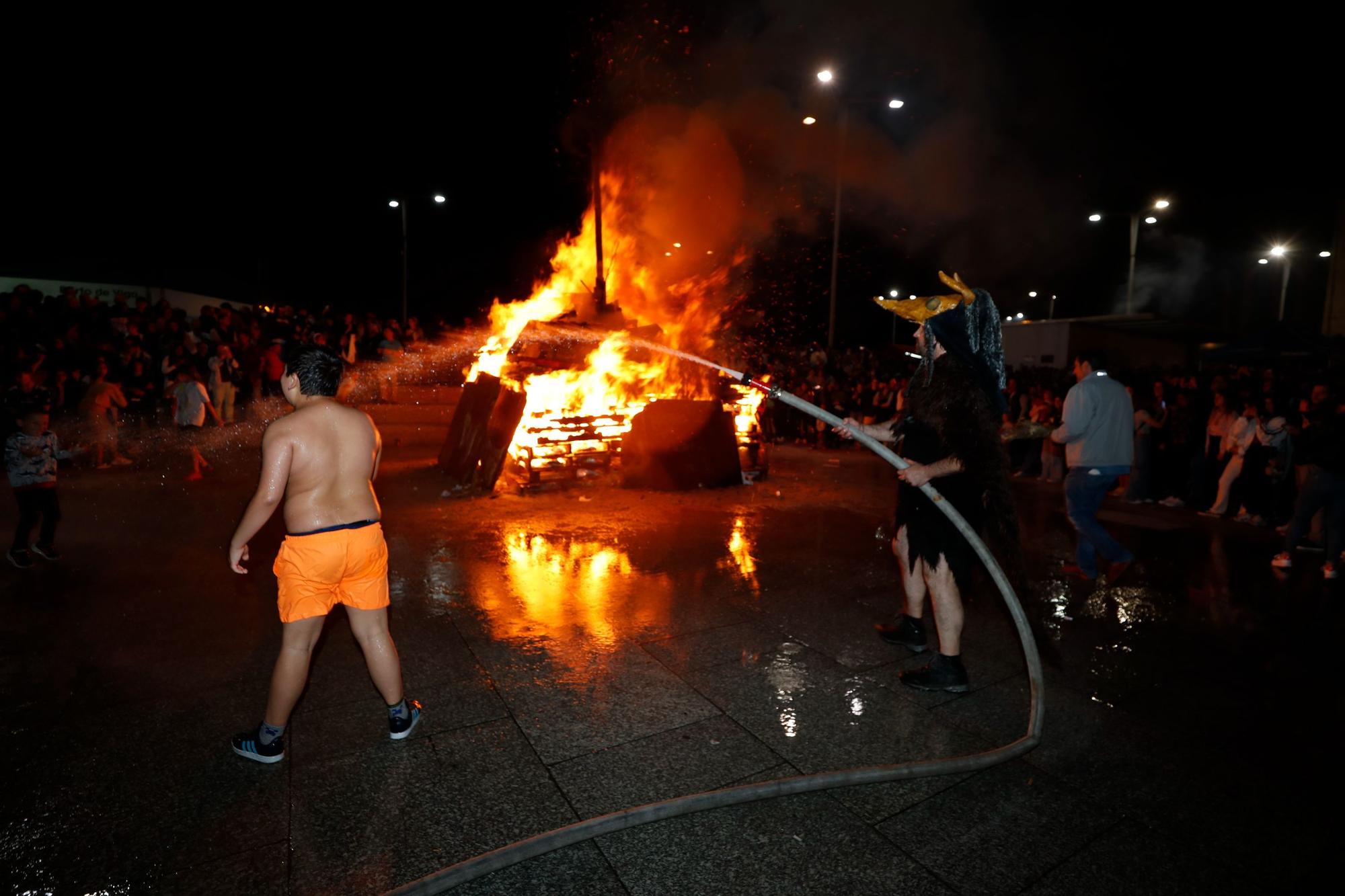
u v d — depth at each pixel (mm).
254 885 2236
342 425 2809
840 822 2570
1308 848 2479
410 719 3072
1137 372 14297
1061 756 3018
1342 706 3496
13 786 2713
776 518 7238
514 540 6273
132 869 2293
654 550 6020
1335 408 5773
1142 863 2391
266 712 3035
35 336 12438
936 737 3143
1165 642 4277
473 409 9180
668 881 2283
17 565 5398
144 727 3139
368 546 2832
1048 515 8008
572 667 3781
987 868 2359
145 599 4727
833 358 17062
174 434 12109
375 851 2396
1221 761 3000
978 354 3279
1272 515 7703
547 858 2365
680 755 2980
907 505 3609
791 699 3467
